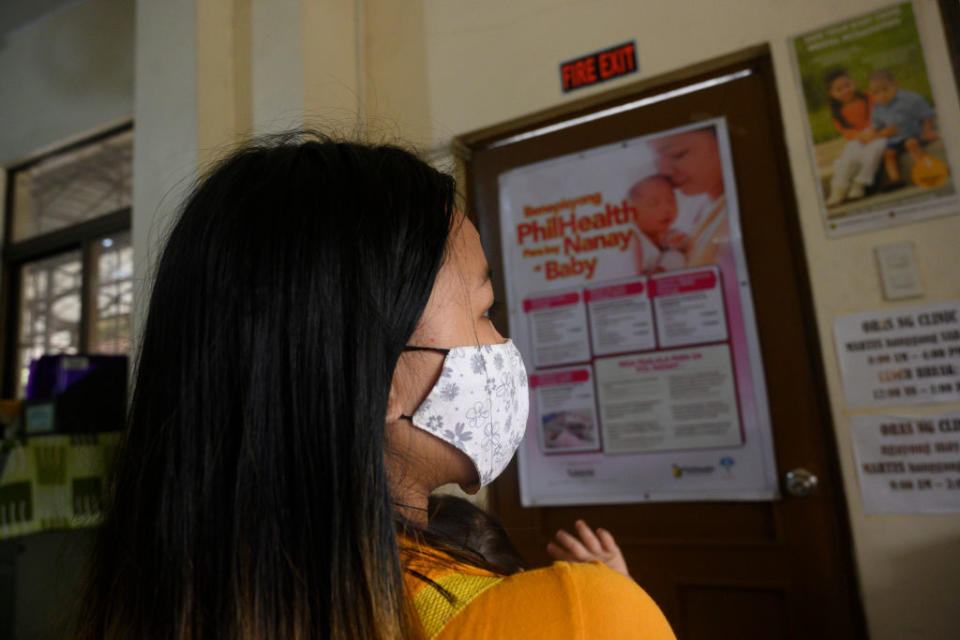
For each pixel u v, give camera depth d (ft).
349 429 1.22
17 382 11.41
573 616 1.04
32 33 11.64
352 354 1.25
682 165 6.07
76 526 5.83
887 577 4.80
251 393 1.23
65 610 1.82
